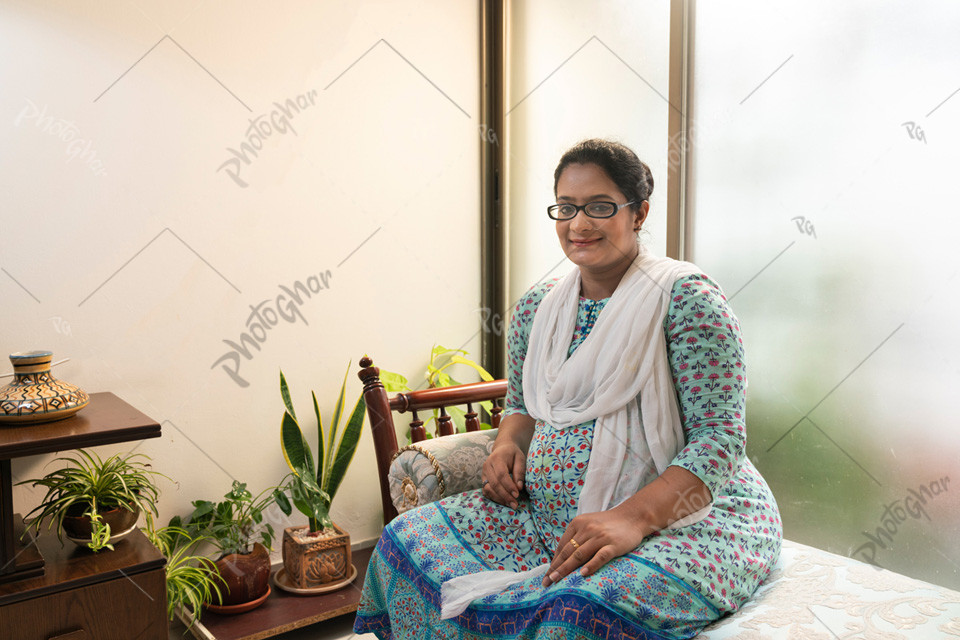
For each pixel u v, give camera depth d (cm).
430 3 253
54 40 188
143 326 206
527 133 256
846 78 159
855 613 111
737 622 112
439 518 139
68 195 193
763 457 181
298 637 204
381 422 185
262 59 221
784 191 172
